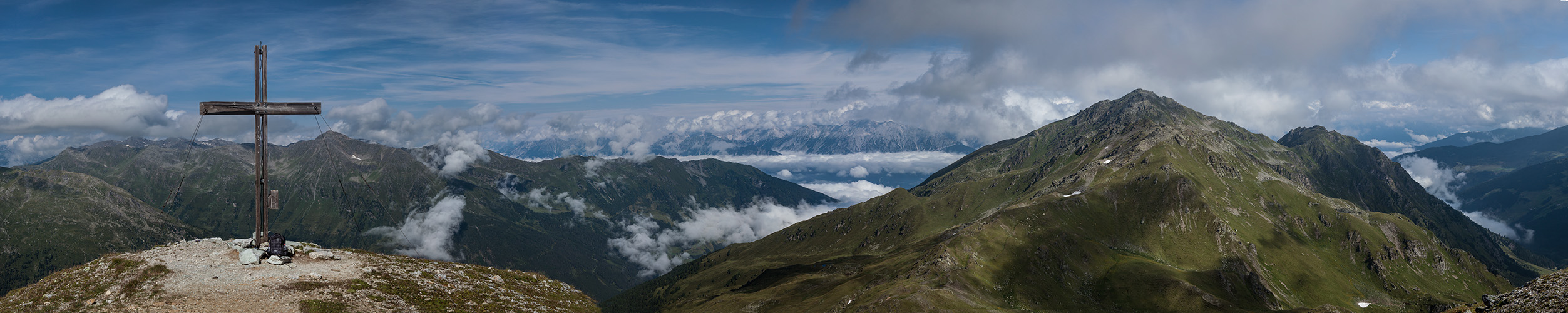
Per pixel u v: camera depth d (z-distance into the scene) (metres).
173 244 45.41
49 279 38.28
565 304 50.81
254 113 43.94
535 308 46.91
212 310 34.41
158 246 45.09
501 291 48.12
